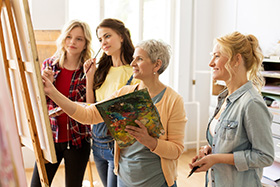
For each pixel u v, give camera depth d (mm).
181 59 4133
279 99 3031
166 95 1563
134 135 1393
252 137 1303
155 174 1531
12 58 1328
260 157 1284
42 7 3461
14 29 1216
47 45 3141
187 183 3266
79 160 2184
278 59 3012
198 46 4234
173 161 1571
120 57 2125
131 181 1572
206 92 4379
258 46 1438
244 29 3771
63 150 2180
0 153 344
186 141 4332
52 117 2135
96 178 3480
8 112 365
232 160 1327
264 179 1941
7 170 353
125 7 3982
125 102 1303
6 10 1199
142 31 4074
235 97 1385
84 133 2184
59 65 2248
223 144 1393
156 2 4141
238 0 3840
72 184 2193
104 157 2031
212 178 1467
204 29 4242
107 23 2076
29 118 1301
